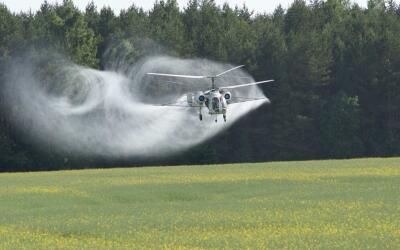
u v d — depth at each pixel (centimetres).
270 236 7881
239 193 11962
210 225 8719
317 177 13675
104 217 9575
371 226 8281
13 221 9412
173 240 7844
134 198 11838
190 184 13162
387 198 10481
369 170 14600
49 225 8994
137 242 7825
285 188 12275
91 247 7575
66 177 15712
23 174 17338
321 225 8462
